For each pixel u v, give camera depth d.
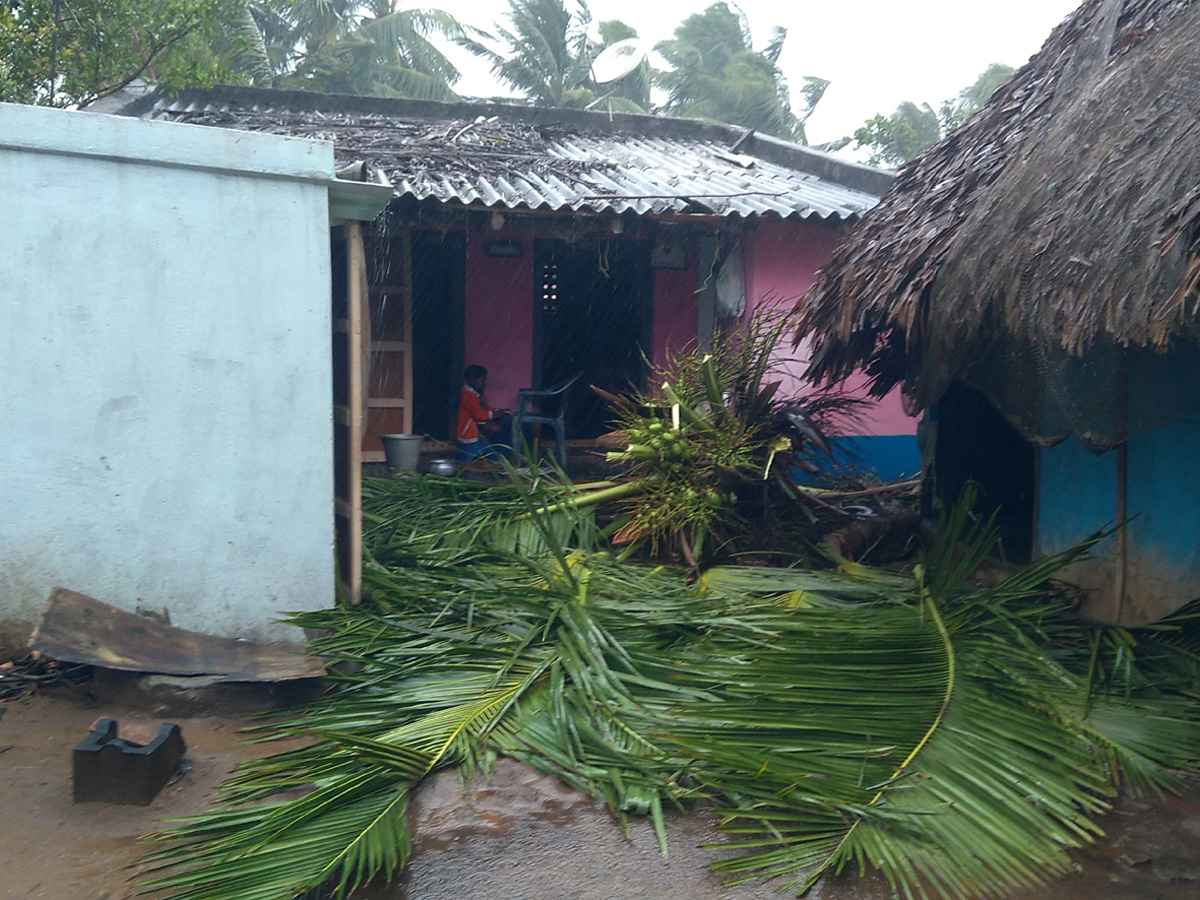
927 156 6.44
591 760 3.47
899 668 3.80
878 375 6.77
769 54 25.72
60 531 4.29
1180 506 4.70
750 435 5.89
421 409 9.87
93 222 4.22
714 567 5.38
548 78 22.70
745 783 3.21
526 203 7.65
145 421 4.36
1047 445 4.61
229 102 11.20
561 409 8.63
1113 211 3.93
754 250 8.91
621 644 4.21
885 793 3.10
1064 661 4.26
